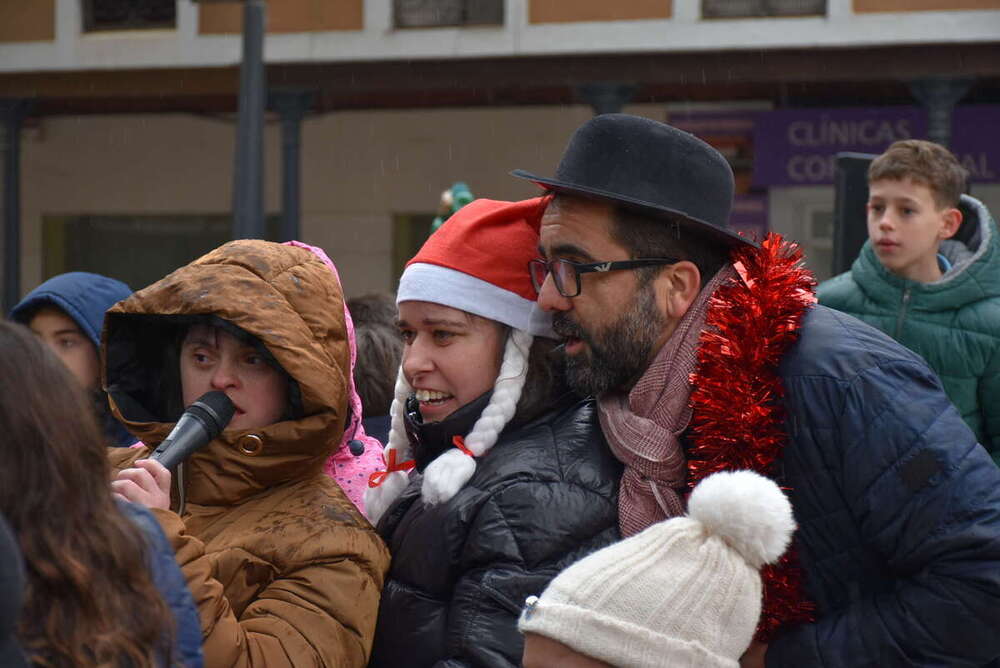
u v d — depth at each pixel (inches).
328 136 1117.1
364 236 1116.5
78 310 244.5
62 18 1052.5
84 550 96.4
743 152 1018.7
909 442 126.8
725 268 141.9
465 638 133.7
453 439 147.3
